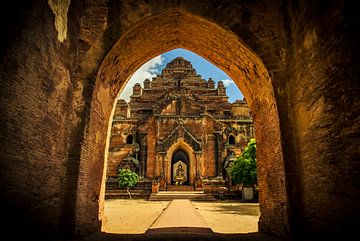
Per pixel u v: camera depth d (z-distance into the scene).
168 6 9.19
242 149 41.19
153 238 8.63
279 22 9.10
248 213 18.66
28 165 6.29
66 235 7.62
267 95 9.59
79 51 8.96
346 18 5.79
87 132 8.67
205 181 37.41
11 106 5.69
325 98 6.64
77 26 8.91
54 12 7.45
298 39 7.94
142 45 10.79
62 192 7.91
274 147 9.12
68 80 8.36
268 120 9.79
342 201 5.96
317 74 6.98
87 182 8.73
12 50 5.69
